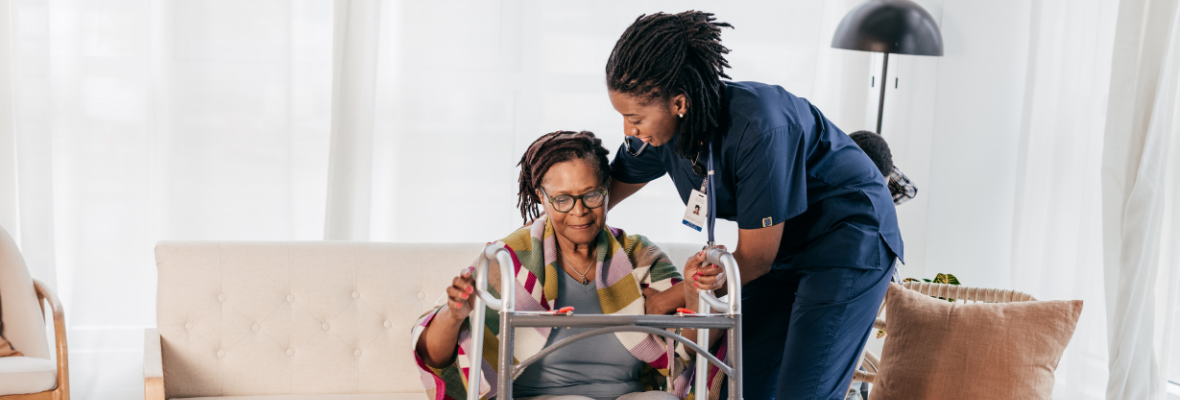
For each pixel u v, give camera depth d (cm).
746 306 183
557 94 312
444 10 302
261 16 287
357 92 287
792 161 158
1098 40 265
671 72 149
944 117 336
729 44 321
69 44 272
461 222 309
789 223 176
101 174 278
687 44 152
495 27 306
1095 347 263
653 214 323
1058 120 280
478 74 306
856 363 181
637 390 173
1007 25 310
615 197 203
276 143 290
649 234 323
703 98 153
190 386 201
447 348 165
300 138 293
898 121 339
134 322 283
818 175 170
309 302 208
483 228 310
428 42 301
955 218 330
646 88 150
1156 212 241
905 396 202
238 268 206
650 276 179
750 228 159
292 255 210
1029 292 290
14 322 221
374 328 211
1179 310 271
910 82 338
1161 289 248
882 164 219
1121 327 243
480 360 149
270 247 210
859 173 173
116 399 282
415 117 302
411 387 213
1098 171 265
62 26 272
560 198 166
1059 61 283
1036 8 287
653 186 322
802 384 173
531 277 169
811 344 172
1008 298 224
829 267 171
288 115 291
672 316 140
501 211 311
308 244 213
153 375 172
